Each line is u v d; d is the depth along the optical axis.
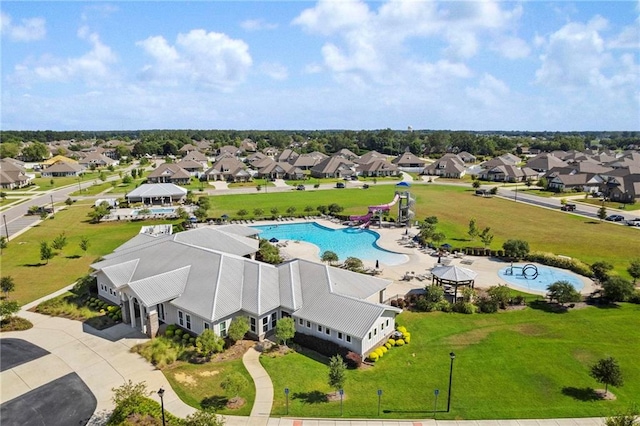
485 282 53.94
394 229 83.31
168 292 39.94
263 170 166.62
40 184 148.62
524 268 56.34
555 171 147.50
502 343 37.88
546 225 84.25
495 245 69.88
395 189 136.00
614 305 46.31
